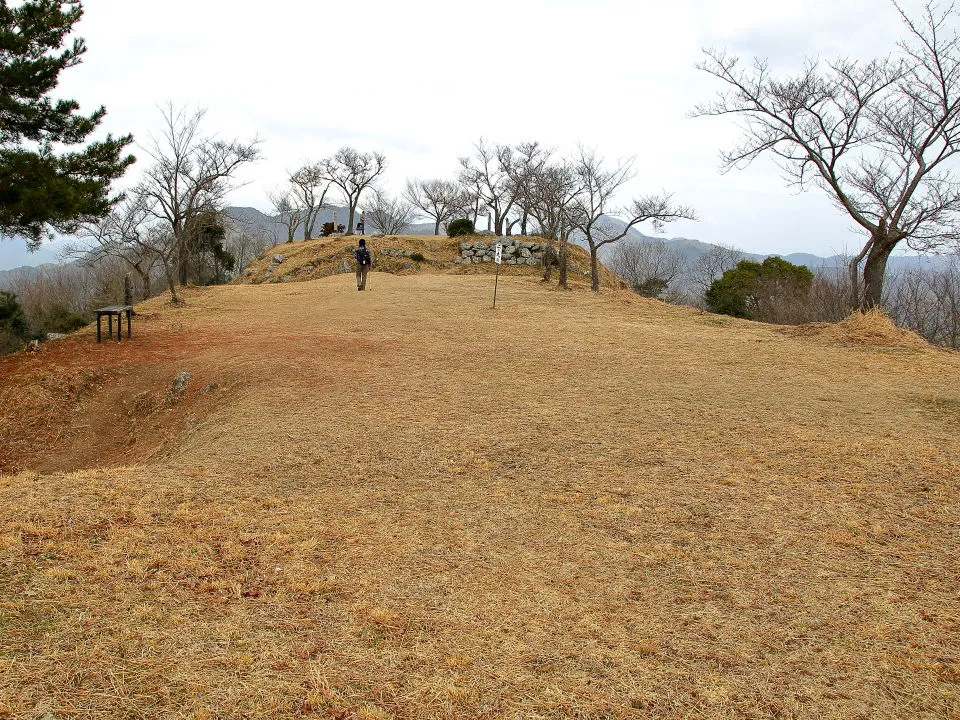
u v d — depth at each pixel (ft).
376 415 27.27
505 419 26.68
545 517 17.44
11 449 31.86
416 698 9.75
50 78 47.73
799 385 32.50
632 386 32.22
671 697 9.94
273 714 9.29
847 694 10.11
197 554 14.48
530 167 108.27
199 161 105.91
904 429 25.17
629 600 13.07
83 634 11.09
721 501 18.49
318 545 15.33
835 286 102.37
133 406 35.65
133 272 139.64
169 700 9.50
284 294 75.82
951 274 81.46
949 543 15.72
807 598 13.17
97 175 49.70
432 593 13.16
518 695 9.89
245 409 28.50
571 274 108.88
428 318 53.78
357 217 371.56
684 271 214.90
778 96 48.78
